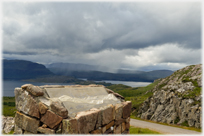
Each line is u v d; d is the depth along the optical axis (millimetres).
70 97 7188
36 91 6180
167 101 34312
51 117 5578
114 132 7926
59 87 8086
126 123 9195
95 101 7797
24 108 6277
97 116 6562
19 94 6672
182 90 32812
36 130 5836
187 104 28484
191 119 26906
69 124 5141
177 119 29688
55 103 5754
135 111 45844
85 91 8625
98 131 6648
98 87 10008
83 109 6676
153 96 40188
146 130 20625
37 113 5902
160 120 32469
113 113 7859
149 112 37188
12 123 16703
